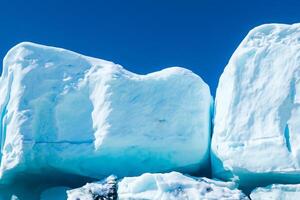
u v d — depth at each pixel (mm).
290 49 12477
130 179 11812
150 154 12938
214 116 14023
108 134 12641
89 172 13141
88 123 13109
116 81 13117
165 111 13125
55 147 12883
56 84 13383
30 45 13734
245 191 13070
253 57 12844
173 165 13078
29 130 12836
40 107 13117
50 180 13742
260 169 12023
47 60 13602
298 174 11719
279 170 11773
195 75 13750
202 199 11227
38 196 13531
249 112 12523
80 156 12820
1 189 13562
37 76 13359
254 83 12664
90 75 13539
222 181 12805
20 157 12594
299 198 11562
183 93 13414
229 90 13055
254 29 13273
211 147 13422
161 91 13297
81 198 11773
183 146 12969
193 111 13344
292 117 11992
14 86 13453
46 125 13047
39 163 13008
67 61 13688
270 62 12633
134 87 13172
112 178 12219
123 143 12695
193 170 13484
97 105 13141
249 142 12305
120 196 11617
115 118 12820
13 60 13820
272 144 11977
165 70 13773
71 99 13289
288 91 12164
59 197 13203
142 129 12859
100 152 12719
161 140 12883
